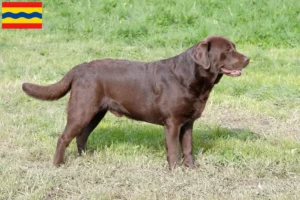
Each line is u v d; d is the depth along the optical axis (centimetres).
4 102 1324
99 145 1033
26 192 804
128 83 901
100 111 929
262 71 1692
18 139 1061
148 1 2491
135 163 941
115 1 2488
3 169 884
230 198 798
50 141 1046
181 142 934
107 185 845
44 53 1858
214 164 948
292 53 1930
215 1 2431
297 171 923
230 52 868
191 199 793
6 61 1733
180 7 2375
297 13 2306
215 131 1128
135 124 1180
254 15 2286
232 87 1478
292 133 1166
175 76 878
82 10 2406
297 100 1374
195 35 2092
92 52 1878
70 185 837
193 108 882
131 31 2155
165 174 895
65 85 920
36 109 1291
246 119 1260
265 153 995
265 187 845
